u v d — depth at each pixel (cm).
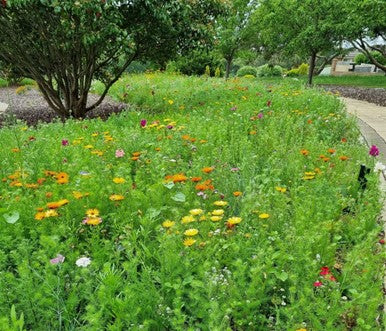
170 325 208
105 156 460
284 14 2691
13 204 302
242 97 966
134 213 290
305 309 198
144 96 1316
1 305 201
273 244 277
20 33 884
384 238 318
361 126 809
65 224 279
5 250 261
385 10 1808
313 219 297
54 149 486
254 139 562
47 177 386
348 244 304
